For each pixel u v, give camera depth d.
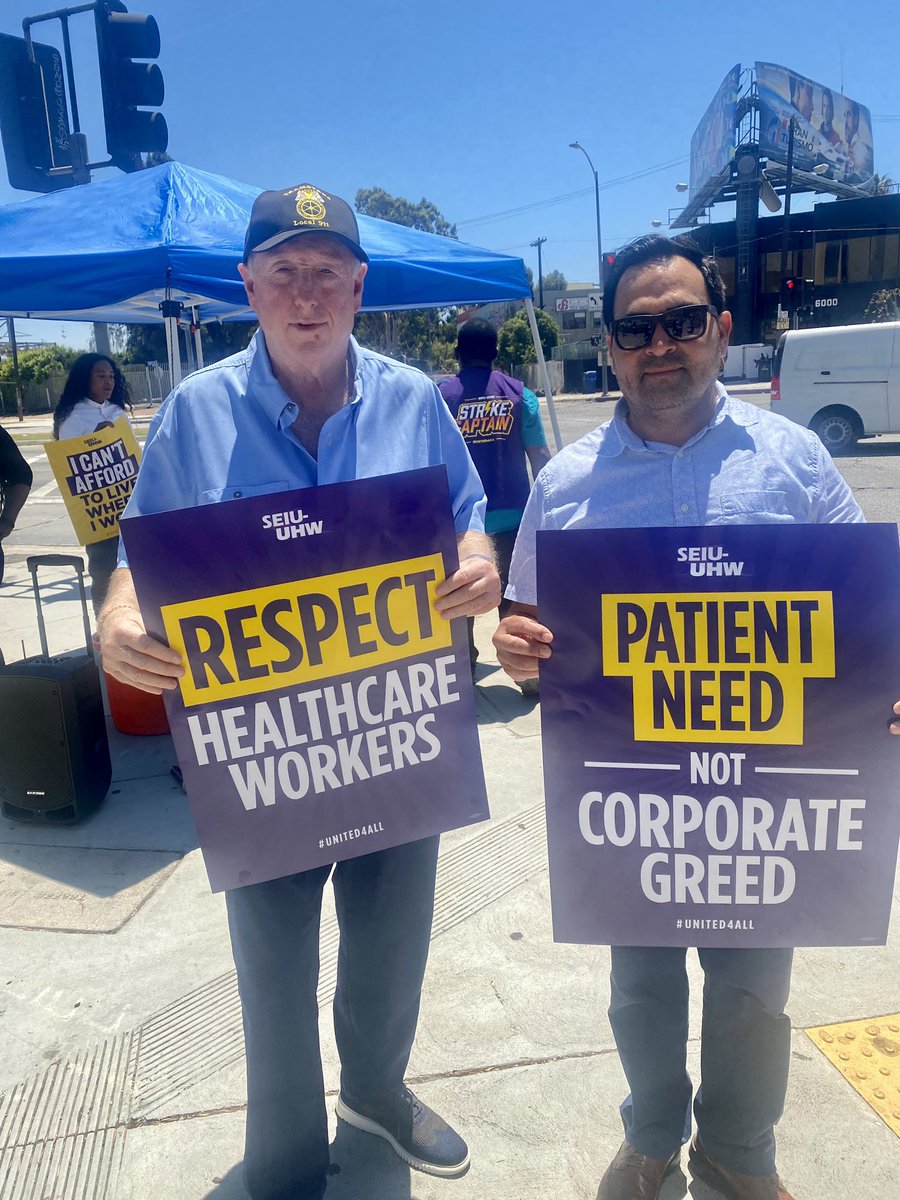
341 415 1.80
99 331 6.55
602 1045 2.35
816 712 1.58
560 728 1.66
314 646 1.69
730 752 1.62
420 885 1.90
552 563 1.61
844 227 38.94
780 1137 2.05
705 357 1.63
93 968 2.69
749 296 41.75
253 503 1.62
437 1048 2.36
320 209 1.70
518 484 4.74
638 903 1.69
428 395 1.96
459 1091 2.22
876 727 1.58
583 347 46.81
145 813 3.63
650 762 1.64
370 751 1.75
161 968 2.69
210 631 1.64
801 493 1.70
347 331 1.78
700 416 1.72
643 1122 1.83
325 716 1.72
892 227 37.91
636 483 1.73
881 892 1.63
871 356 13.74
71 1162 2.05
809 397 14.18
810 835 1.62
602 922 1.70
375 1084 2.02
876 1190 1.93
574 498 1.79
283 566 1.65
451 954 2.71
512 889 3.04
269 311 1.72
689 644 1.59
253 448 1.79
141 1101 2.20
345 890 1.92
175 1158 2.05
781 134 44.75
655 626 1.60
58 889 3.10
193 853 3.32
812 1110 2.12
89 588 7.55
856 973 2.57
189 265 4.00
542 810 3.57
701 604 1.58
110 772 3.74
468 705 1.79
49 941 2.82
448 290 4.96
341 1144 2.10
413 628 1.74
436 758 1.79
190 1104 2.19
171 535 1.59
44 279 3.95
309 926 1.84
